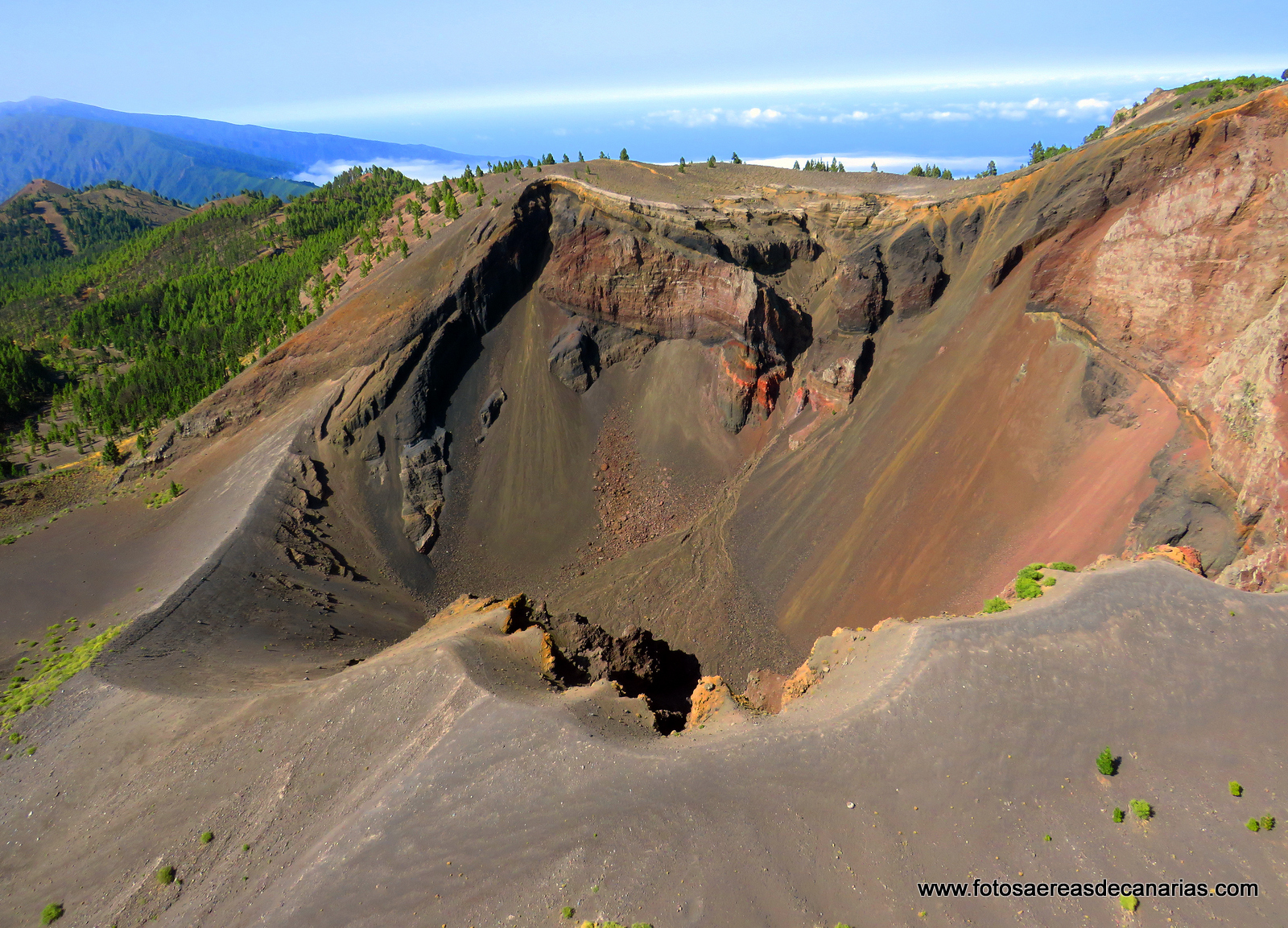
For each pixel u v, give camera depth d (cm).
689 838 2727
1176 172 5528
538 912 2559
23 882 3184
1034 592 3725
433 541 7062
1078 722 2989
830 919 2462
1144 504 4544
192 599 5312
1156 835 2600
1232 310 4516
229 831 3219
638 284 8206
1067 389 5619
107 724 3928
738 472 7519
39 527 7112
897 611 5322
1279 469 3728
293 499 6788
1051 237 6328
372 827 2966
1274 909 2328
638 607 6253
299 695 3884
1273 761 2739
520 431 7875
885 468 6444
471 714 3394
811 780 2928
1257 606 3291
